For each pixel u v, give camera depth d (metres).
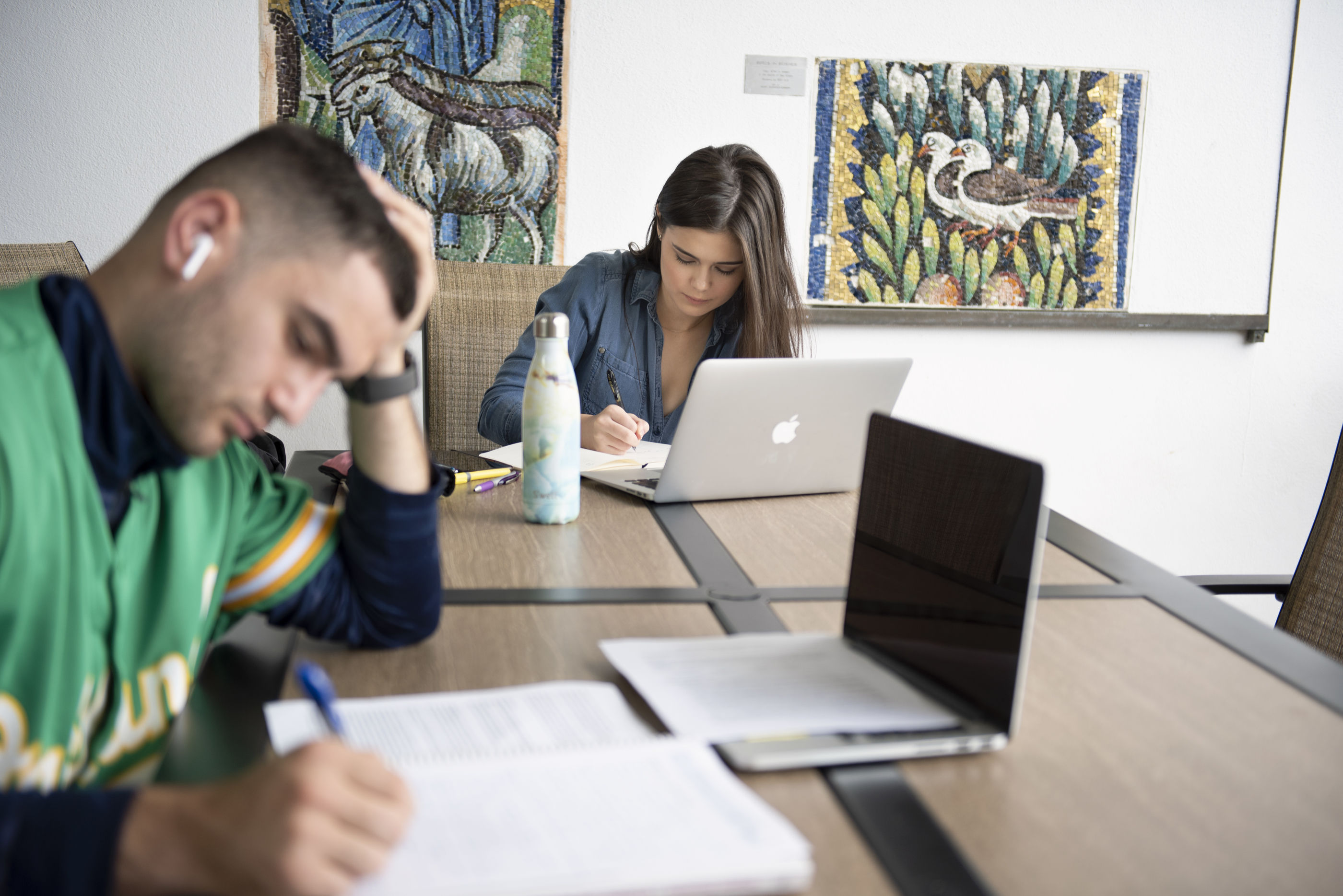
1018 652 0.72
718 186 1.76
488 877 0.53
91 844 0.52
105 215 2.53
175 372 0.71
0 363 0.69
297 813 0.51
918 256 2.83
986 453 0.76
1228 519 3.16
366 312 0.72
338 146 0.76
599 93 2.65
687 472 1.35
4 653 0.69
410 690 0.81
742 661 0.85
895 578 0.85
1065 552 1.23
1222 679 0.87
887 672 0.84
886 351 2.89
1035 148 2.83
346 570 0.90
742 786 0.64
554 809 0.60
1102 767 0.71
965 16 2.75
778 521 1.33
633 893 0.54
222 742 0.74
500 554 1.16
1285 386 3.11
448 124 2.61
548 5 2.60
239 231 0.69
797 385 1.34
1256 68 2.90
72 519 0.71
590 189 2.70
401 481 0.89
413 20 2.55
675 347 2.00
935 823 0.63
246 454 0.93
